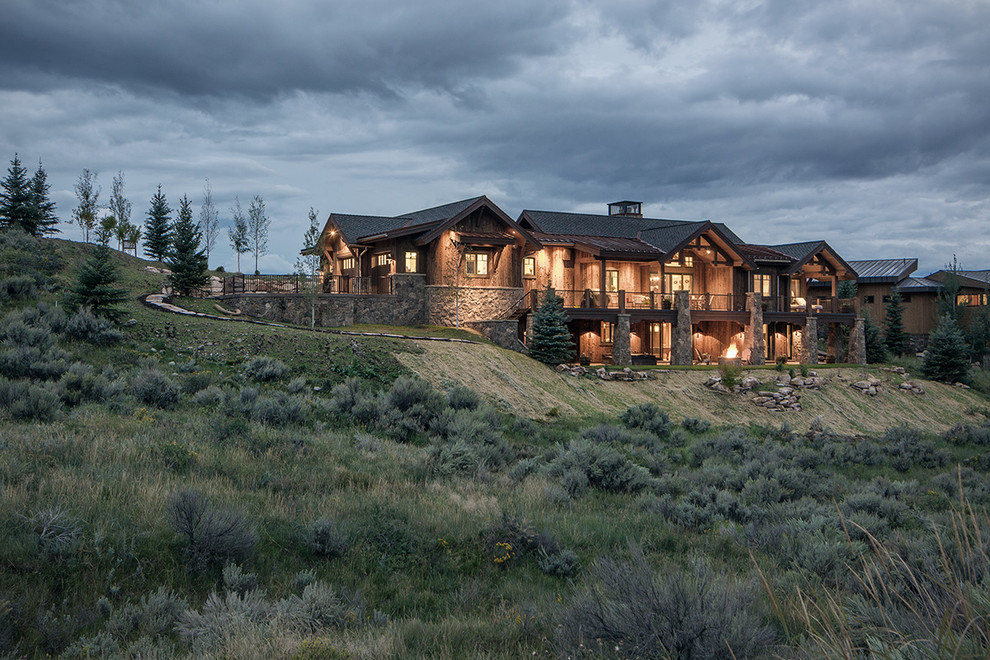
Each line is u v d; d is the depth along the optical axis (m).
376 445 16.98
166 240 56.03
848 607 4.71
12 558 7.51
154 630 6.84
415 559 9.77
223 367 24.47
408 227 38.97
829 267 48.56
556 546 10.49
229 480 11.73
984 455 25.56
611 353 42.16
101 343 23.88
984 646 2.71
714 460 20.67
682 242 41.06
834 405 36.53
